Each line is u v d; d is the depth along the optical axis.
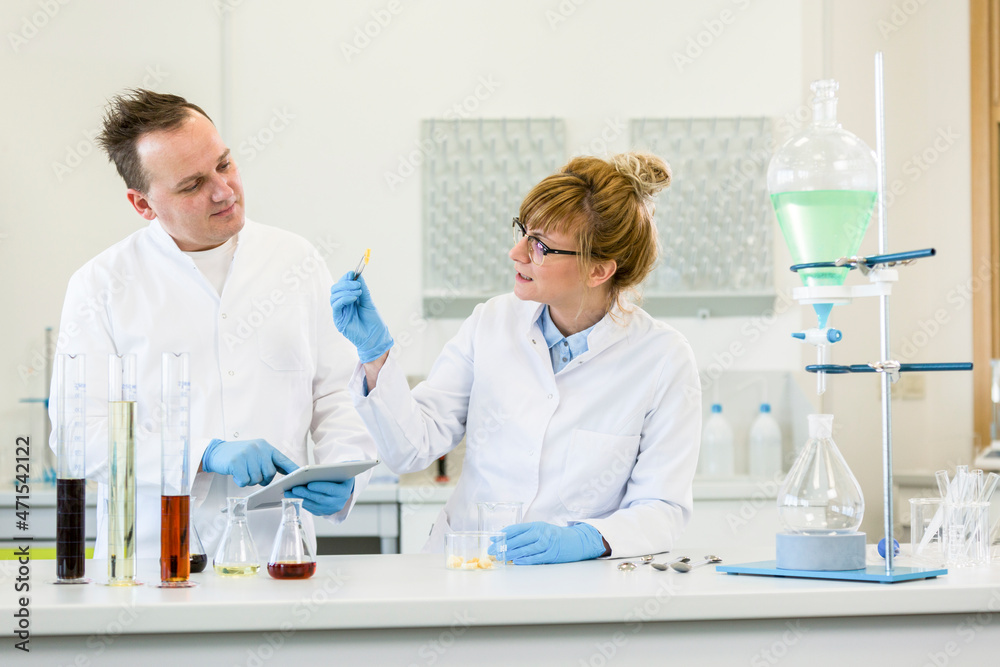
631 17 3.87
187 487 1.37
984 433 3.93
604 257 1.72
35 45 3.70
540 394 1.88
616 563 1.57
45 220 3.71
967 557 1.52
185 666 1.20
